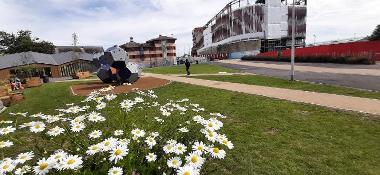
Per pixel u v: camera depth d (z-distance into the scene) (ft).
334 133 24.93
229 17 311.06
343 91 45.34
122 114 13.61
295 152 21.26
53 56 167.02
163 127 12.62
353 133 24.63
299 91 47.70
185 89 58.44
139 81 80.84
